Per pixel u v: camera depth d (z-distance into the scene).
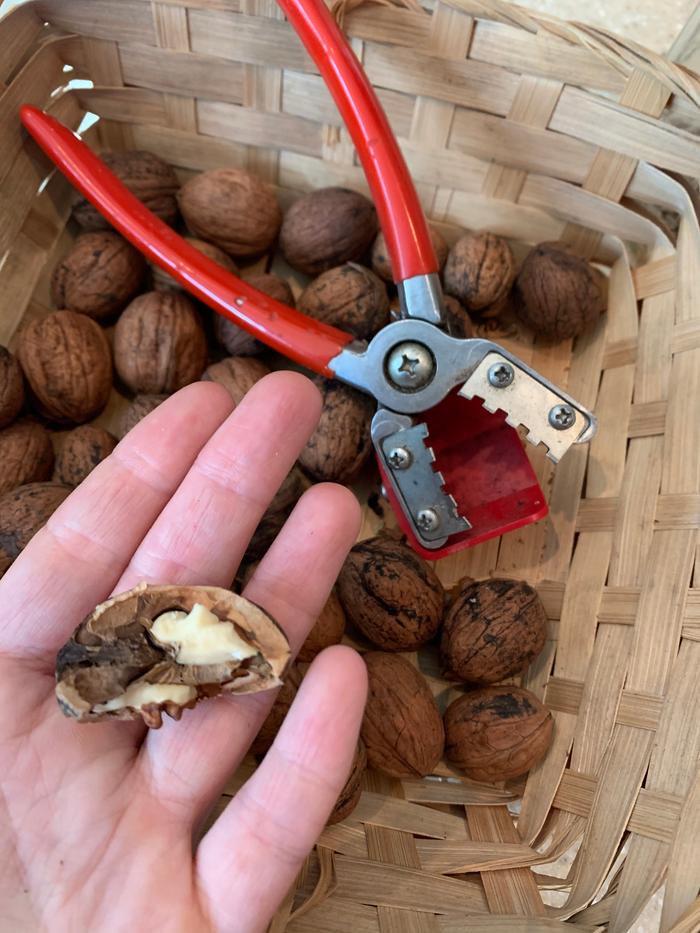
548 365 0.30
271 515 0.25
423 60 0.25
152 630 0.16
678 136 0.25
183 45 0.26
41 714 0.18
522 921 0.20
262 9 0.25
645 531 0.24
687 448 0.24
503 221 0.29
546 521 0.27
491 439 0.25
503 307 0.29
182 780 0.18
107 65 0.27
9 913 0.16
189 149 0.29
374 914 0.20
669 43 0.28
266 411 0.20
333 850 0.22
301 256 0.29
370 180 0.23
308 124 0.28
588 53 0.24
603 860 0.21
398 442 0.23
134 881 0.17
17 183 0.26
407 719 0.23
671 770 0.21
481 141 0.27
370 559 0.25
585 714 0.23
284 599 0.19
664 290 0.27
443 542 0.24
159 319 0.26
